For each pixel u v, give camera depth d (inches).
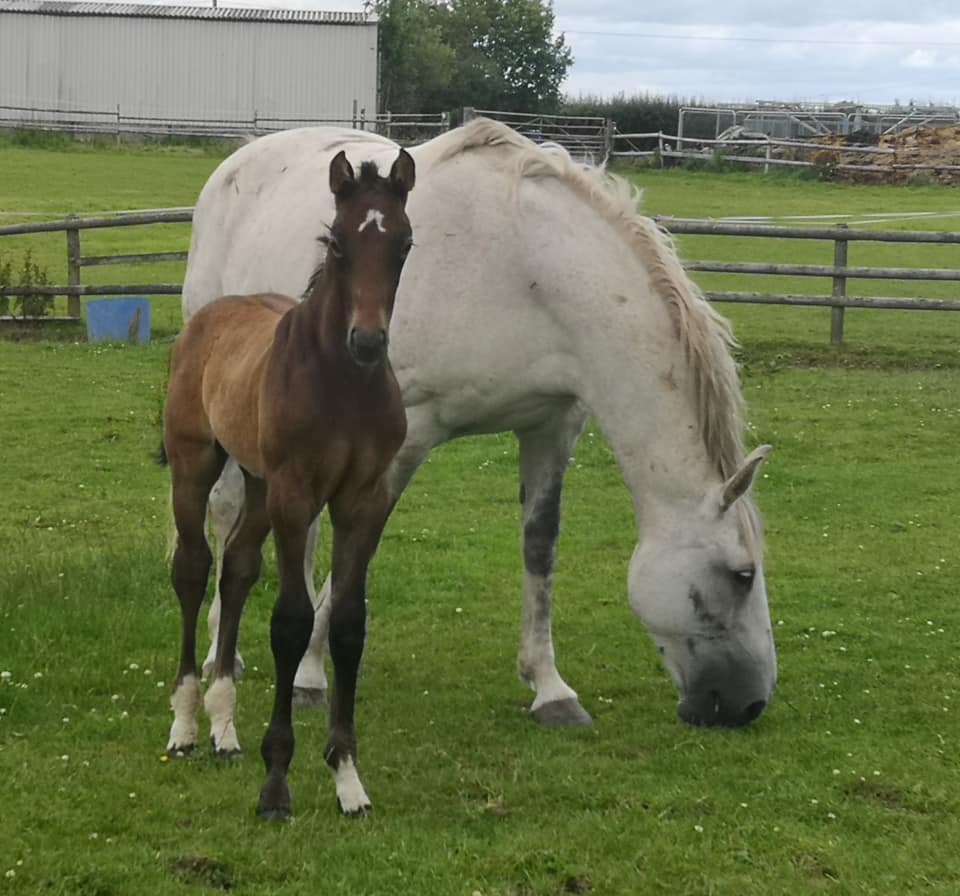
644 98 2012.8
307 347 164.4
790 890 155.0
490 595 288.4
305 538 168.2
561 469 223.9
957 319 680.4
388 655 248.8
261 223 254.8
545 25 2498.8
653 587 195.9
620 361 198.2
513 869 158.4
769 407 477.4
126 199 1048.8
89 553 293.4
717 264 589.0
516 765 193.3
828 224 984.3
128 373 520.1
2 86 1903.3
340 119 1932.8
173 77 1923.0
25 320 616.7
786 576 304.0
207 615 261.6
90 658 232.1
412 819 172.2
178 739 192.4
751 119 1918.1
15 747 191.2
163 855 158.6
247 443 179.0
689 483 194.9
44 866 153.4
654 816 175.3
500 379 211.8
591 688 233.3
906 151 1464.1
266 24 1908.2
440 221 212.7
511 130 217.8
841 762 196.2
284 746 171.3
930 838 170.2
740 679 197.6
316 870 156.6
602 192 206.4
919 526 346.0
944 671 242.2
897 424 455.5
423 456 223.1
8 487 365.4
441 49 2316.7
